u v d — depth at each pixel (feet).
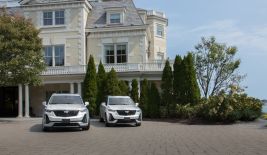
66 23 136.67
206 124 83.25
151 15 153.99
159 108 104.06
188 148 40.60
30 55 96.89
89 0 147.84
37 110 140.05
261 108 89.92
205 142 46.57
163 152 37.55
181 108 97.14
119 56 135.95
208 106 87.25
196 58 158.20
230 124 81.82
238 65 158.71
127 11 139.85
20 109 128.36
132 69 129.08
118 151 38.68
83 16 136.05
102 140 50.19
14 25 98.99
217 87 158.40
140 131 64.90
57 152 38.34
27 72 96.99
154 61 139.13
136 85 113.80
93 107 116.47
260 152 37.19
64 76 131.34
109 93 112.37
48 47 137.59
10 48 95.50
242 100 88.84
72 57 136.05
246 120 86.63
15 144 46.11
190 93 99.81
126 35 135.23
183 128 71.41
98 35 136.98
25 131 66.59
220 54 157.38
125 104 82.69
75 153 37.50
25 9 138.10
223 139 50.19
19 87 127.95
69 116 65.41
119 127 75.87
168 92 102.94
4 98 144.87
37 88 141.08
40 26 137.39
